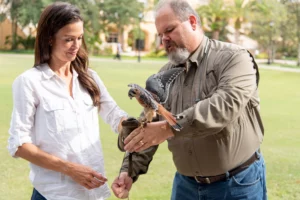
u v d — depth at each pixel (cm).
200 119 241
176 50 272
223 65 269
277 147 754
